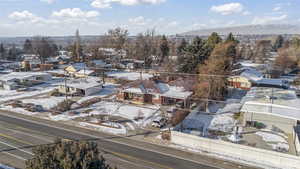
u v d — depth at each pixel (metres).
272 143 24.66
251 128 28.62
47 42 99.44
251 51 92.56
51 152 11.68
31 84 51.84
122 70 62.28
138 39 89.06
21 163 19.94
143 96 38.28
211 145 22.69
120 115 32.94
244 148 21.28
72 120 30.97
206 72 37.94
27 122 30.17
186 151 22.50
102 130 27.70
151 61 74.81
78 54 86.31
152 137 25.78
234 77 45.97
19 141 24.31
